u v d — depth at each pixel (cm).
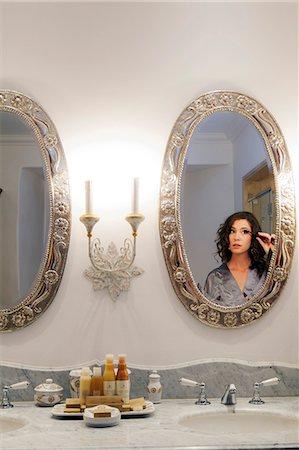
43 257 240
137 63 251
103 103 249
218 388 241
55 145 244
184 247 243
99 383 216
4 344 238
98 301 242
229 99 251
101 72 250
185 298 241
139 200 246
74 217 244
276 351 245
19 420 211
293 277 249
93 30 251
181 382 232
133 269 243
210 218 246
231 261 245
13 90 247
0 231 241
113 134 248
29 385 236
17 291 239
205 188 247
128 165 247
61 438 184
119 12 252
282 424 217
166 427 197
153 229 246
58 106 248
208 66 253
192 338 242
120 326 241
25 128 245
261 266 246
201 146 248
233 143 249
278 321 246
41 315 239
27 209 242
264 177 250
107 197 246
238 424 221
